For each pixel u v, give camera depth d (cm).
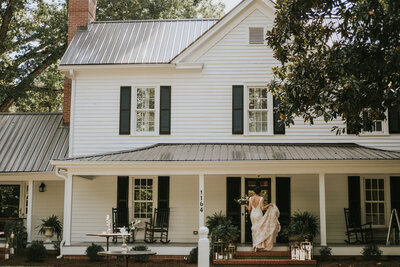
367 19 1191
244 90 1919
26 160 1950
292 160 1605
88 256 1686
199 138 1908
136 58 1950
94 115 1944
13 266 1569
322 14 1311
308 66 1285
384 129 1873
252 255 1605
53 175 1916
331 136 1881
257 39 1939
